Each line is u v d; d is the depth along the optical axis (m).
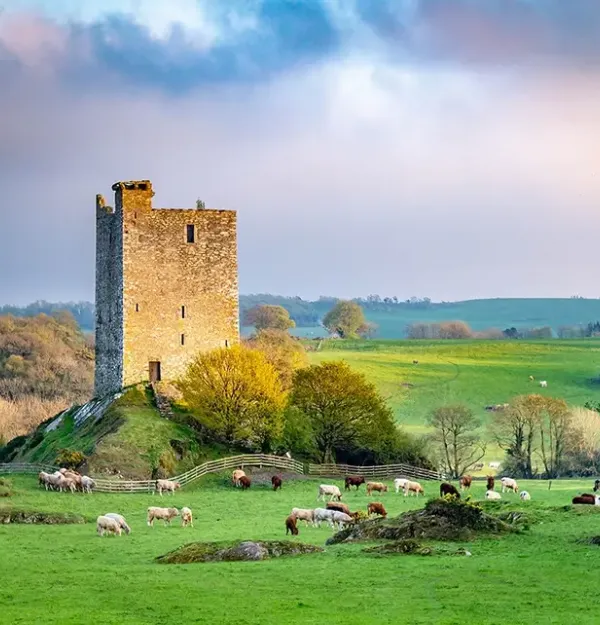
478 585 88.62
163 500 155.00
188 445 182.00
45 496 152.00
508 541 107.38
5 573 97.38
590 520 119.38
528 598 84.25
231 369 190.62
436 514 111.75
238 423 190.00
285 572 94.88
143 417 188.88
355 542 110.62
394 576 92.19
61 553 109.44
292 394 199.38
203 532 125.25
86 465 170.62
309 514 127.62
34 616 79.69
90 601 84.69
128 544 115.69
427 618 78.31
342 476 185.38
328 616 79.06
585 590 86.75
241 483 169.62
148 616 79.62
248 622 77.44
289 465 184.62
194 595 86.25
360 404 197.12
